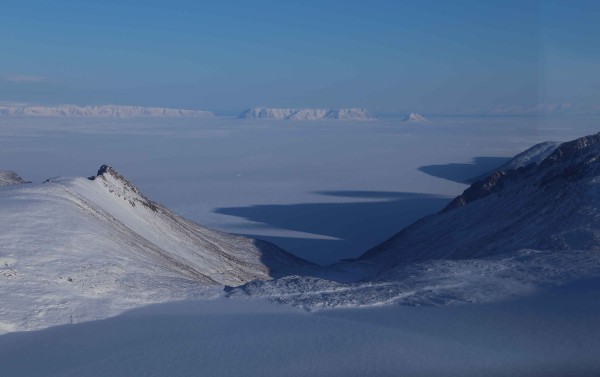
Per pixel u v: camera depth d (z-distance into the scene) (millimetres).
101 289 26734
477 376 17984
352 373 18469
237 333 22203
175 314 24625
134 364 19391
